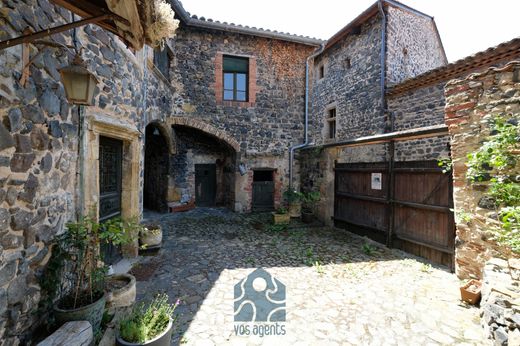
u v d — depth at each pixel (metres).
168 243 5.16
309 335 2.39
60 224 2.33
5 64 1.65
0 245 1.65
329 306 2.89
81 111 2.59
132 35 1.95
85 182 2.81
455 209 3.25
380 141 5.25
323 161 7.15
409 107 6.13
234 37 8.07
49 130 2.14
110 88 3.34
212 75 7.92
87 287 2.29
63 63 2.35
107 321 2.31
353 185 6.18
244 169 8.29
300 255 4.59
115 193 3.91
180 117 7.52
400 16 7.01
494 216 2.80
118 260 4.09
